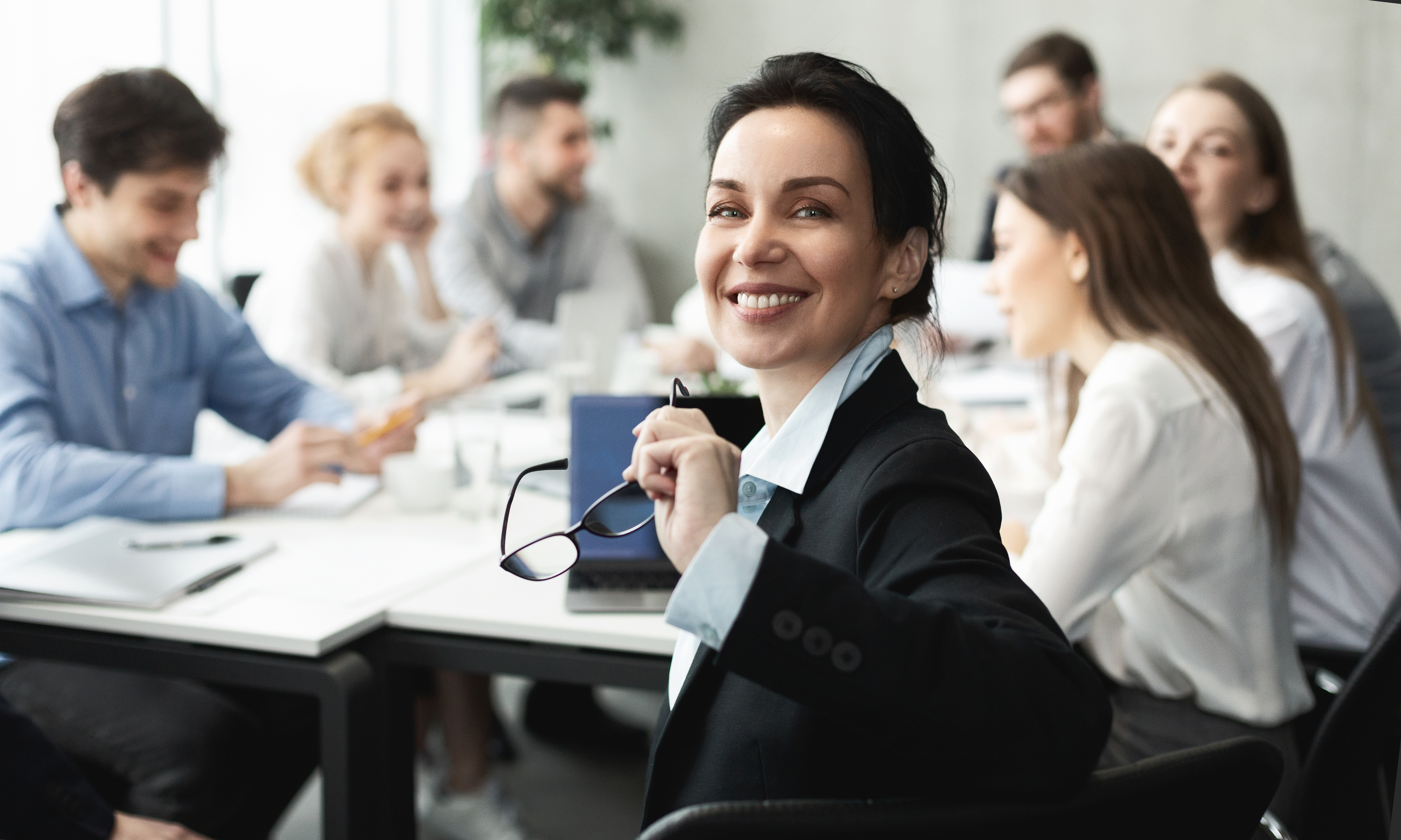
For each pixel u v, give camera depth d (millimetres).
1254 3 5148
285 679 1330
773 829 597
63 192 3264
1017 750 593
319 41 4777
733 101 805
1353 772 1164
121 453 1831
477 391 2740
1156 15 5289
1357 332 2436
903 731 597
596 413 1510
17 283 1848
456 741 2156
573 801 2266
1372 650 1127
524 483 2018
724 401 1094
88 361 1938
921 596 650
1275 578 1434
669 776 786
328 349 2797
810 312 776
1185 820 660
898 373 815
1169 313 1425
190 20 3945
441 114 5953
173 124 1782
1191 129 2166
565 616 1375
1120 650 1469
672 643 1315
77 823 1246
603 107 6109
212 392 2271
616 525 912
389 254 3521
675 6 5934
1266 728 1366
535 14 5566
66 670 1605
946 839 601
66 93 3264
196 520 1788
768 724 723
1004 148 5570
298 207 4582
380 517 1846
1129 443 1326
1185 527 1350
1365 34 5027
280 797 1611
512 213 3625
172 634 1360
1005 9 5488
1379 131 5059
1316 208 5172
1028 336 1553
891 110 781
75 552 1517
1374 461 1956
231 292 3068
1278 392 1433
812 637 601
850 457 780
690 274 6160
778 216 772
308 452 1845
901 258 818
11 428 1760
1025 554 1346
